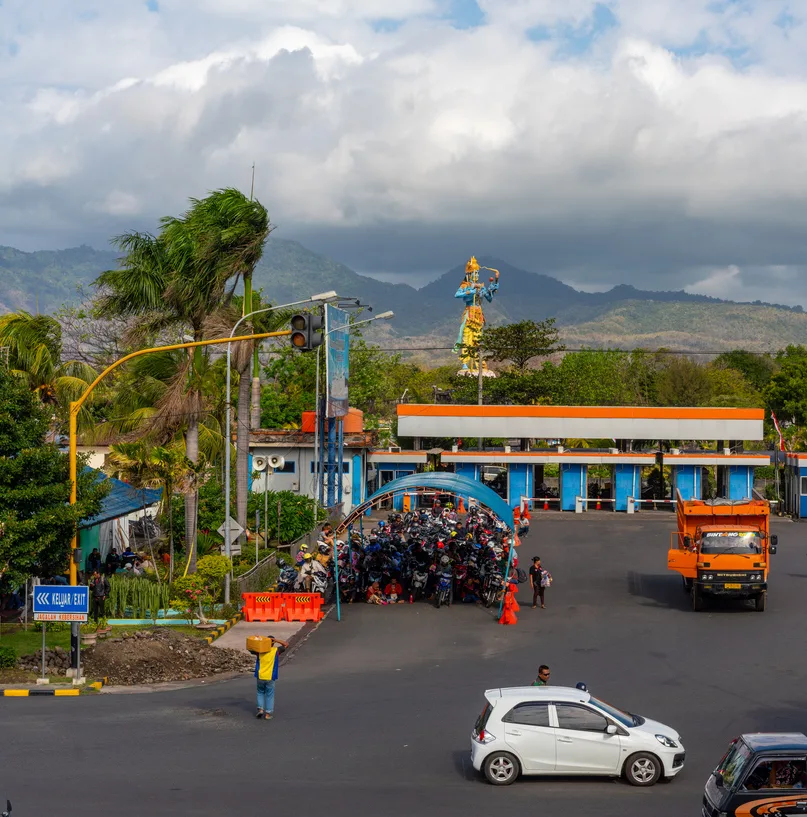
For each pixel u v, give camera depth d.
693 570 35.97
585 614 35.62
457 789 17.06
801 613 35.59
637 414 69.12
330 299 35.53
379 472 70.62
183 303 39.91
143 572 38.66
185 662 27.89
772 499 71.00
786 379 93.06
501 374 100.75
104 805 15.59
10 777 17.06
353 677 26.59
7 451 27.78
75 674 25.53
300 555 37.91
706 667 27.52
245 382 43.62
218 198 40.75
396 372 121.69
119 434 48.66
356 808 15.77
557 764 17.45
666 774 17.52
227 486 35.78
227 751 19.16
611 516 66.38
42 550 27.23
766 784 13.72
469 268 131.62
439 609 36.72
